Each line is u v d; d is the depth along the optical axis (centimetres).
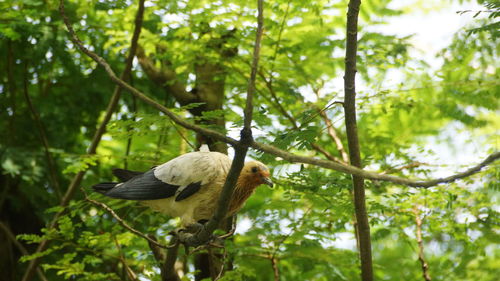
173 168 834
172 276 875
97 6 1141
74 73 1444
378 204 966
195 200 827
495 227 1061
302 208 1152
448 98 1180
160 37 1202
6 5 1188
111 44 1401
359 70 1212
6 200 1432
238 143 589
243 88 1211
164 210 866
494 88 1139
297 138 746
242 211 1382
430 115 1277
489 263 1221
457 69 1180
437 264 1300
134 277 1002
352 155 811
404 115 1294
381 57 1179
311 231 1138
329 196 959
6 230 1334
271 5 1140
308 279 1327
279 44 1188
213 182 820
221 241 857
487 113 1311
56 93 1498
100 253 1005
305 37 1216
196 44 1182
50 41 1197
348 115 794
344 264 1138
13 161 1338
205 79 1251
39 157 1420
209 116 898
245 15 1141
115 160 1464
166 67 1319
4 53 1419
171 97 1510
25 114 1468
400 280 1345
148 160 1074
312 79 1258
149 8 1191
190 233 807
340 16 1246
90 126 1520
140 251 1085
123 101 1533
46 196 1396
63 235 980
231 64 1195
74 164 1048
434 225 1094
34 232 1448
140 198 838
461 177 553
